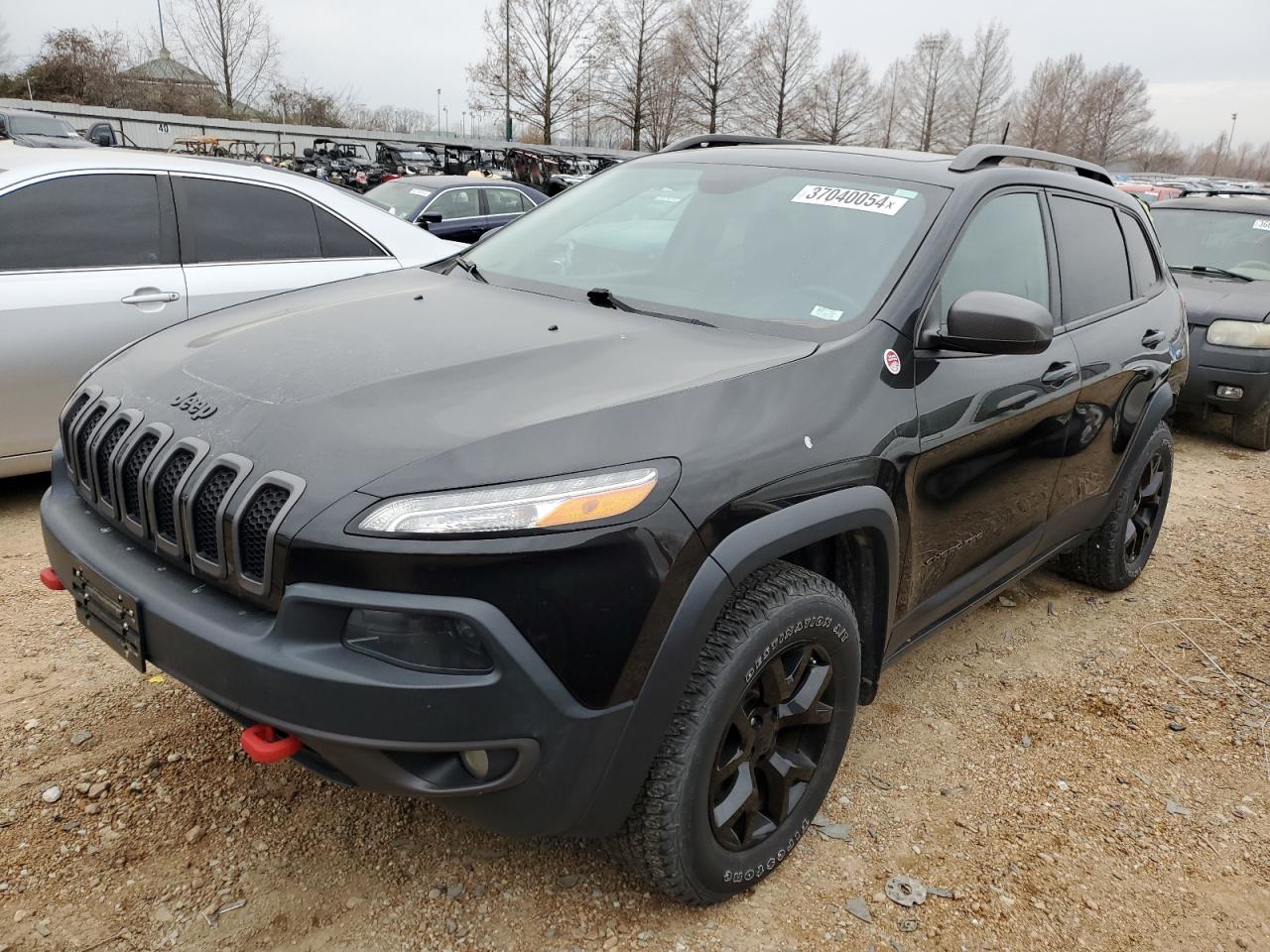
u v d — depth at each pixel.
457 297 2.81
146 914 2.14
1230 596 4.36
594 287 2.89
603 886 2.32
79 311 4.16
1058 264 3.29
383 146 24.78
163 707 2.89
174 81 43.19
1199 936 2.35
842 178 2.98
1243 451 7.01
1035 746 3.09
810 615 2.18
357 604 1.73
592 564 1.80
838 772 2.84
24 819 2.39
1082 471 3.49
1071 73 62.09
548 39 44.75
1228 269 7.64
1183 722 3.29
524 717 1.79
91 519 2.29
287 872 2.30
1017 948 2.26
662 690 1.91
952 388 2.59
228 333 2.48
